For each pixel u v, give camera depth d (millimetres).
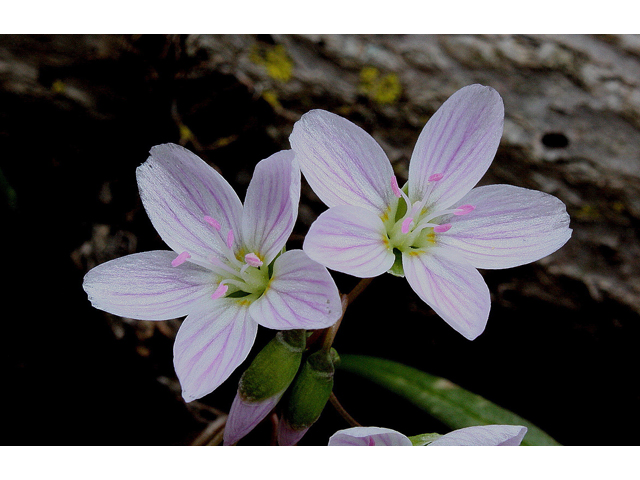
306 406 60
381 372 76
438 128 63
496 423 72
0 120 77
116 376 77
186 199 62
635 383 77
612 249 75
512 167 77
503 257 61
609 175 76
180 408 77
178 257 59
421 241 64
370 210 62
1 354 77
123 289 59
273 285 59
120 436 77
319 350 61
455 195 63
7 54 76
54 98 77
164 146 61
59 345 77
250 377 59
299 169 56
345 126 62
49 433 77
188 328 59
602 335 75
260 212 61
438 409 73
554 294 75
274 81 77
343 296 63
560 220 61
